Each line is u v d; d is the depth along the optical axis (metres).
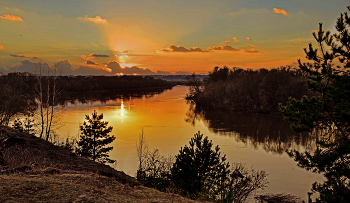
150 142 33.53
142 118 52.22
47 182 8.80
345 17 11.48
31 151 15.19
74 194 8.08
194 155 15.48
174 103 81.69
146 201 9.12
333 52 11.62
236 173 17.22
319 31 11.83
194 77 96.69
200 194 13.21
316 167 11.98
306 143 33.50
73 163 15.16
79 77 139.88
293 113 12.89
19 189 7.62
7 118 36.84
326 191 10.83
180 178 14.92
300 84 59.03
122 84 154.62
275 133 39.00
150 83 180.12
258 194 18.50
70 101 82.19
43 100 62.75
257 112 61.41
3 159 12.37
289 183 20.97
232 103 68.62
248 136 37.34
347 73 11.43
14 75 56.78
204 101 77.19
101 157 25.44
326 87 11.84
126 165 24.66
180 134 38.34
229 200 13.84
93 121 25.52
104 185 10.31
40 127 39.12
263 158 27.48
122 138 35.47
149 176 16.64
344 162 11.18
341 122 11.98
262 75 74.06
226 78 91.81
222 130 41.47
